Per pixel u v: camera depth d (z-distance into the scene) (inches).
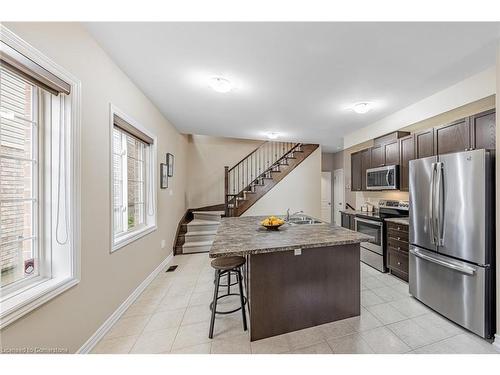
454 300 73.9
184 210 204.7
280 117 139.9
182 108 124.7
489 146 76.8
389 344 65.0
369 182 145.6
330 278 76.1
